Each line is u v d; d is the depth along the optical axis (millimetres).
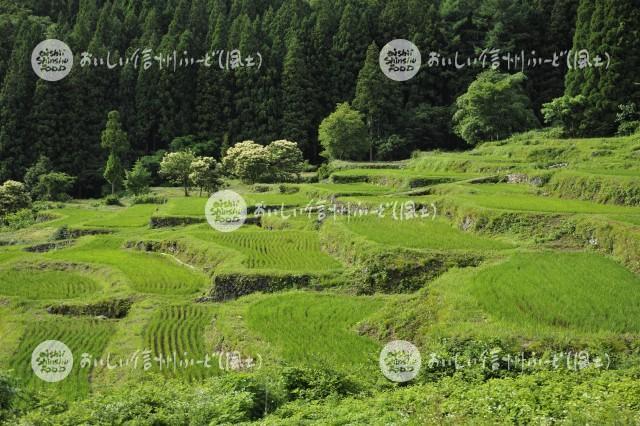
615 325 21391
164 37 101000
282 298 28938
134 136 96938
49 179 78750
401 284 29891
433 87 97562
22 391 17641
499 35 92562
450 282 27094
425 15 99812
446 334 21281
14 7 114562
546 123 86875
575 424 12938
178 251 41375
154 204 69750
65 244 47938
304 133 97312
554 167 50406
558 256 29828
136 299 31297
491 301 24047
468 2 103438
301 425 14617
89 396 20031
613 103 61656
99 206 72875
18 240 51688
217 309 29391
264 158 75938
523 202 39312
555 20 93125
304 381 18719
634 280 26141
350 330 24766
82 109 92062
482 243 33188
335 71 102750
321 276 31562
